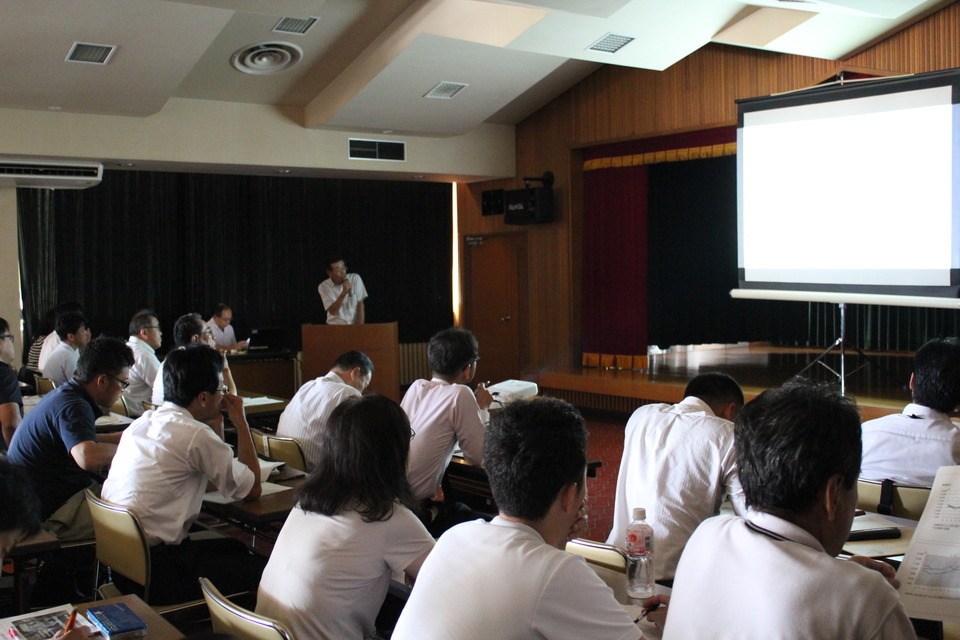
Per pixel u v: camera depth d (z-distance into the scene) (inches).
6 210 308.7
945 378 99.0
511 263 377.1
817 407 50.9
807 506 50.3
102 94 253.3
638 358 339.3
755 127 242.5
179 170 312.2
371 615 75.4
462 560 55.0
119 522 96.4
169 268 355.6
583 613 51.8
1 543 57.0
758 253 244.2
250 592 105.1
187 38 225.1
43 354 231.5
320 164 316.2
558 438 56.9
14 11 199.9
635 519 90.0
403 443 76.5
